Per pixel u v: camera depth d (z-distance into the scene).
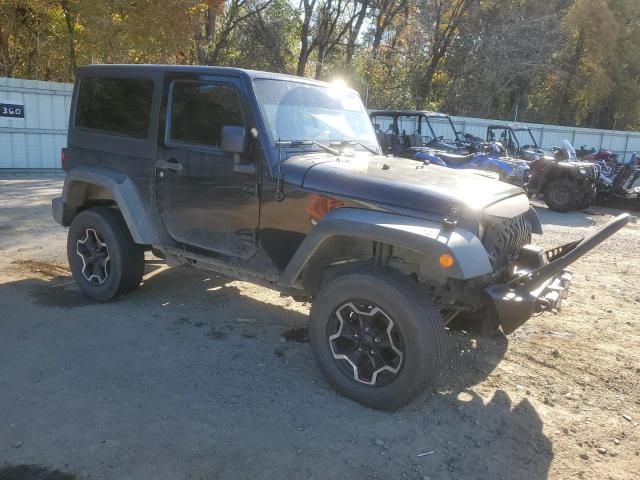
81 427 3.12
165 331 4.50
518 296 3.34
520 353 4.46
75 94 5.18
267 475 2.79
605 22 33.00
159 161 4.46
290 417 3.32
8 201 10.07
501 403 3.65
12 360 3.88
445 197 3.38
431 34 31.42
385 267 3.45
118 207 5.06
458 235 3.20
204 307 5.09
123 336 4.36
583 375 4.13
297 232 3.79
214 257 4.29
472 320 4.07
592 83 35.28
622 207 14.63
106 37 17.28
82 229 5.04
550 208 13.57
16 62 21.47
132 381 3.67
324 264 3.84
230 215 4.11
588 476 2.96
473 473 2.92
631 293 6.30
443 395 3.71
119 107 4.79
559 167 13.24
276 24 27.47
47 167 15.41
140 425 3.17
